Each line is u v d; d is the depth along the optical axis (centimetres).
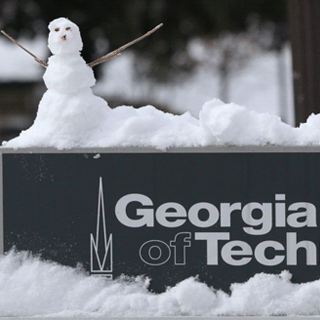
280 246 1538
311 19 3875
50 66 1616
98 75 8838
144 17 8719
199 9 8719
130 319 1514
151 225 1554
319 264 1534
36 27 8975
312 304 1517
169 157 1549
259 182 1540
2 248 1572
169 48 8812
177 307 1530
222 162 1543
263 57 8694
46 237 1567
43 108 1605
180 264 1551
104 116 1616
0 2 8719
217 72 8494
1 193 1569
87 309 1535
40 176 1566
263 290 1526
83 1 8612
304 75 3900
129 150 1549
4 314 1538
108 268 1560
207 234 1545
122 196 1557
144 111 1680
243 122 1546
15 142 1572
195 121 1697
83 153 1560
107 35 8819
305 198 1536
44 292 1545
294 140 1543
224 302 1531
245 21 8775
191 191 1546
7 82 9781
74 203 1563
